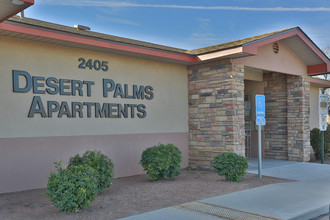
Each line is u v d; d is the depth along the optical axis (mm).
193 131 11773
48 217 5820
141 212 6109
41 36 7855
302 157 13148
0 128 7824
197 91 11672
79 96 9219
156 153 9055
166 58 10656
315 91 18203
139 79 10664
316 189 8039
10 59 8023
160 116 11188
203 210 6141
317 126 18281
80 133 9203
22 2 5652
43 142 8484
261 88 14555
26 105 8234
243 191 7742
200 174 10422
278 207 6348
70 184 5898
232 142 10562
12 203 6875
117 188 8328
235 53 9930
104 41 9008
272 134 14188
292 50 12977
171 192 7770
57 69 8812
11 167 7961
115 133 10000
